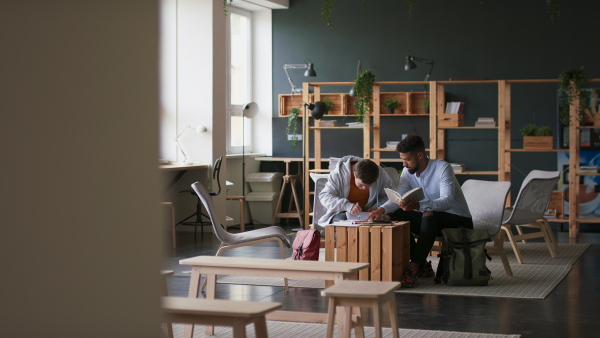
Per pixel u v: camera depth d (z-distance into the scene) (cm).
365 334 395
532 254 721
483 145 1009
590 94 923
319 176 620
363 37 1045
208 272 373
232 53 1042
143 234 153
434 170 575
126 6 146
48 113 133
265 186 1041
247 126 1084
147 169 153
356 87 876
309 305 480
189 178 934
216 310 250
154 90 154
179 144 933
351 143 1057
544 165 988
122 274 148
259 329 263
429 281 565
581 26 973
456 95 1019
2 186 126
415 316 444
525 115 996
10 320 129
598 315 446
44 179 132
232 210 1030
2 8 126
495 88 1004
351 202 579
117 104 145
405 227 554
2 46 126
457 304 479
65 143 135
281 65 1077
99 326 143
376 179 554
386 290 305
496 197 634
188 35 923
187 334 371
